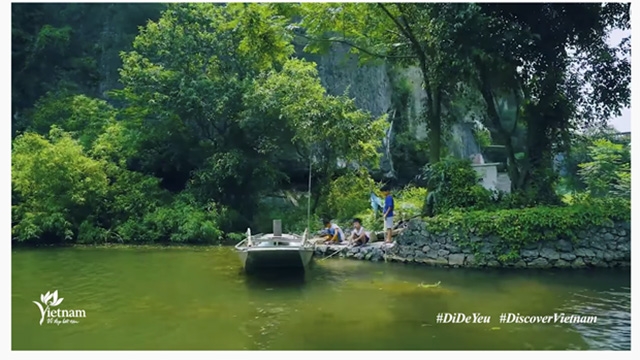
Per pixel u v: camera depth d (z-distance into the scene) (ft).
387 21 47.60
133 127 56.34
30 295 28.86
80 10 68.74
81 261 39.70
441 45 37.99
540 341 20.70
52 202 49.06
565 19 39.63
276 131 56.90
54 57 65.46
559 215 35.53
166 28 56.18
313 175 60.64
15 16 64.39
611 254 35.17
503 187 66.13
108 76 67.05
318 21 48.60
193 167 59.88
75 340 21.15
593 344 20.26
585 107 41.73
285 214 59.31
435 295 28.17
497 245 35.96
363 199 55.47
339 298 27.71
